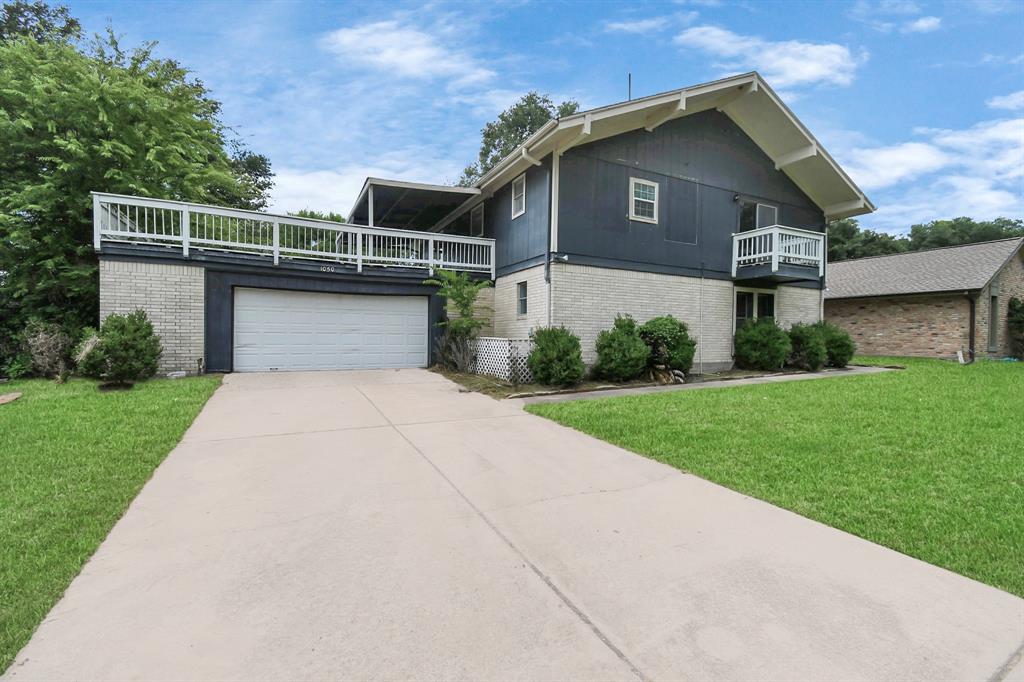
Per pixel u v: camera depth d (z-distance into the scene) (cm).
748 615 234
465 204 1494
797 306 1478
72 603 242
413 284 1257
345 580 266
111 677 192
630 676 193
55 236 1138
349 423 645
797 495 392
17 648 208
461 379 1043
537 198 1126
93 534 316
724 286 1327
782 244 1258
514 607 241
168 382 906
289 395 838
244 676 193
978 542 310
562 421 657
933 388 926
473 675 194
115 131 1191
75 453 474
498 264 1356
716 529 332
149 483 413
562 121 962
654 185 1207
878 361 1582
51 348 947
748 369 1312
